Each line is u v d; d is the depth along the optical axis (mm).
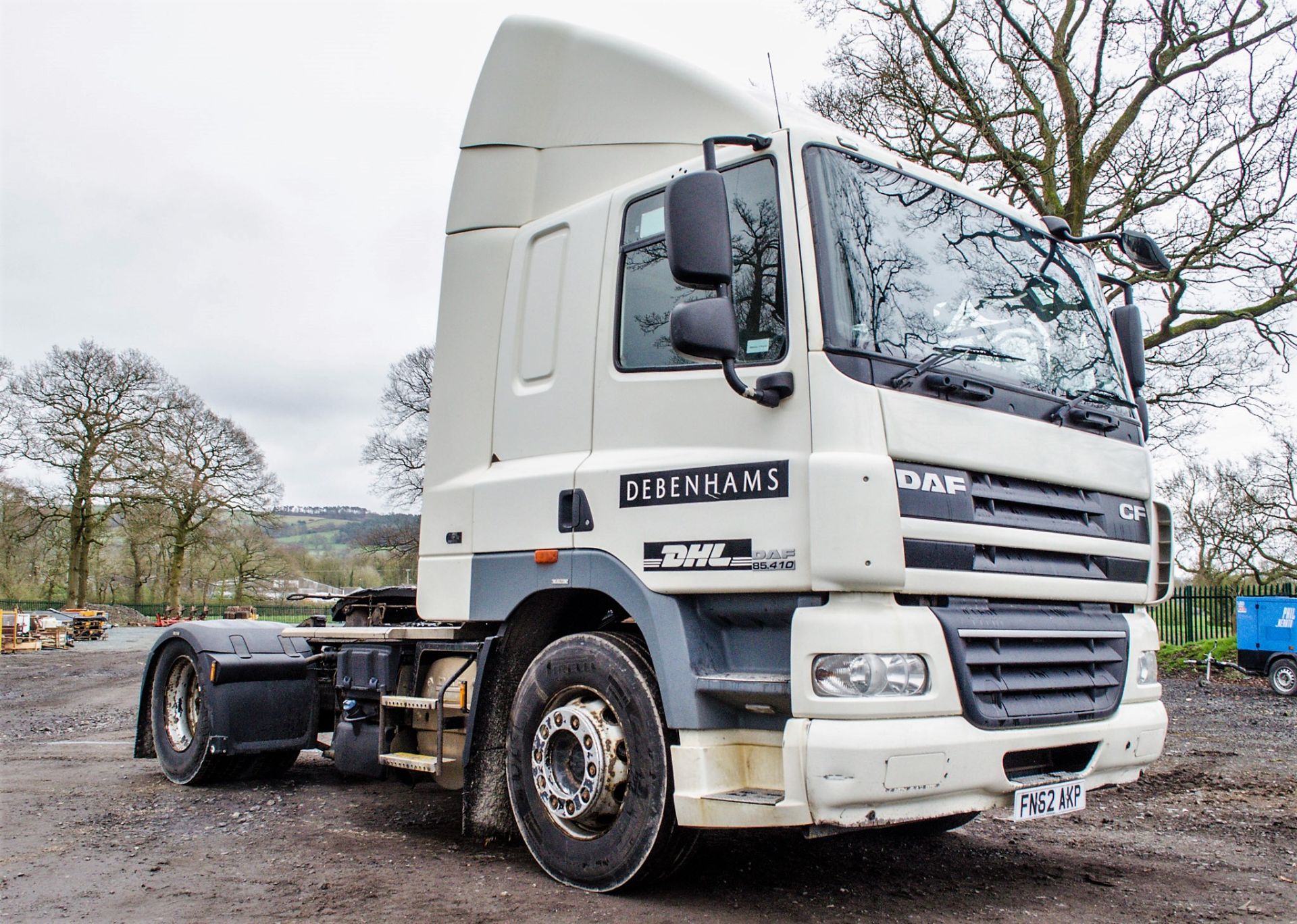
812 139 3988
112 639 40688
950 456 3760
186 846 4914
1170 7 17062
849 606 3520
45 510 43844
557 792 4266
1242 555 28219
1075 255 5172
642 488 4113
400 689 5371
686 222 3504
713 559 3830
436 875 4355
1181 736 10133
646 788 3922
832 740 3398
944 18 18328
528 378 4812
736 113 4383
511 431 4824
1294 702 13633
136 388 44062
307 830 5328
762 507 3723
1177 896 4285
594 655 4184
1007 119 18469
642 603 4020
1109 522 4422
